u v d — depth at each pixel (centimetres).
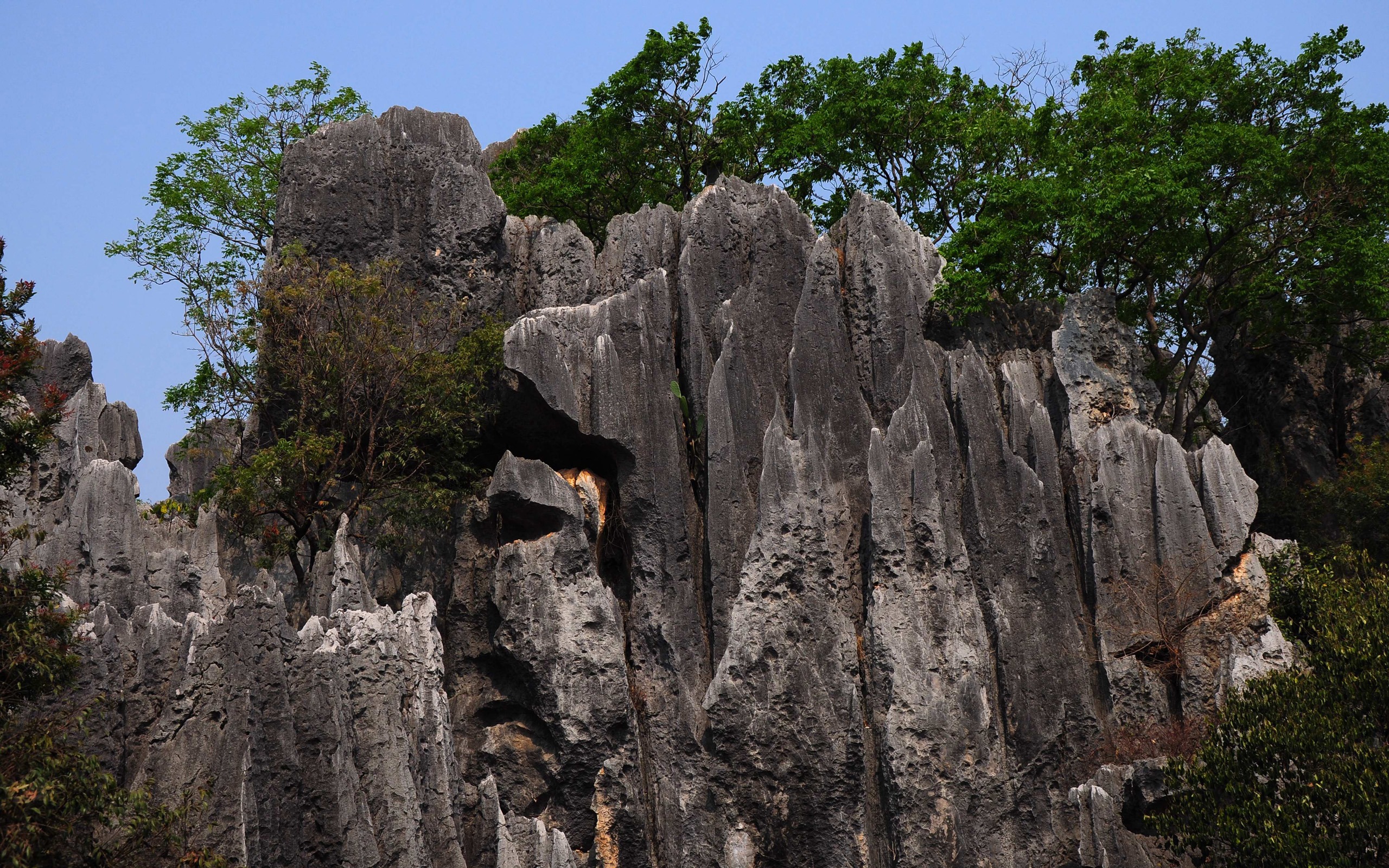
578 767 4206
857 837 4166
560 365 4488
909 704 4216
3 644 2959
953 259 4869
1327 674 3862
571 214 5553
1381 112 5325
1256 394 6281
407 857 3691
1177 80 5438
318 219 4791
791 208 4838
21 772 2867
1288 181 5103
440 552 4531
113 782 2995
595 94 5469
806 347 4606
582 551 4338
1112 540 4434
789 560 4325
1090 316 4703
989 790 4191
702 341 4631
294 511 4450
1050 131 5466
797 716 4222
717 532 4416
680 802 4216
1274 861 3541
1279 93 5459
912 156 5581
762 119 5641
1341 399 6181
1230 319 5469
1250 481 4462
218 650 3525
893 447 4466
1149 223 4869
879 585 4338
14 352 3219
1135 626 4366
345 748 3609
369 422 4503
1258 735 3719
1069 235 4916
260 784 3450
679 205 5656
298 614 4225
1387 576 4272
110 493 4272
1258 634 4303
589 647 4262
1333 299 5169
